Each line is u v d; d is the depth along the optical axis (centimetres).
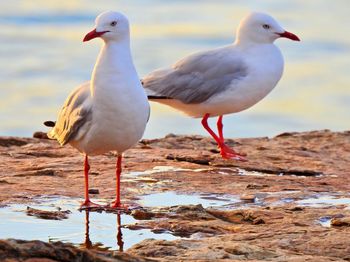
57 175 1474
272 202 1305
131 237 1113
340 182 1462
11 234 1121
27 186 1378
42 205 1270
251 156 1686
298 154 1733
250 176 1500
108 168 1527
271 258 954
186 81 1714
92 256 880
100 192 1358
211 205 1288
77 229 1152
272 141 1920
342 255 991
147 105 1259
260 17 1697
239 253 967
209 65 1708
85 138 1259
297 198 1332
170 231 1138
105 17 1246
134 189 1380
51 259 870
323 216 1181
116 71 1228
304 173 1545
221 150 1675
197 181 1445
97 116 1234
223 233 1118
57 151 1675
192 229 1138
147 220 1195
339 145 1873
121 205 1266
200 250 976
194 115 1758
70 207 1264
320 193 1369
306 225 1137
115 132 1238
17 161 1577
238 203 1301
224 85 1688
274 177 1498
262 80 1692
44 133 1845
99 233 1132
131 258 897
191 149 1780
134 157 1630
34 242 883
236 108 1719
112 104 1222
